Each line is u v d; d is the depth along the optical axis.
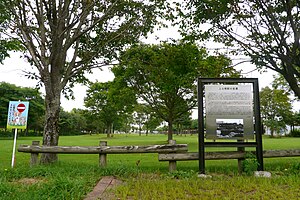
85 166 7.70
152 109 21.58
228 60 10.62
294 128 45.22
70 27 8.62
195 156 7.51
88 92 41.00
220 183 5.74
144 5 9.43
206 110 7.40
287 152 7.86
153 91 19.31
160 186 5.44
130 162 9.71
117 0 8.81
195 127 61.78
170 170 7.39
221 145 7.25
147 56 13.74
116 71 18.52
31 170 6.84
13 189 4.91
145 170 7.51
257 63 8.36
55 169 7.05
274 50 8.02
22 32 8.51
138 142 23.73
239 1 8.04
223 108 7.39
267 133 47.09
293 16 7.82
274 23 7.78
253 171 6.98
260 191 5.14
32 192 4.79
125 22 9.80
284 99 27.30
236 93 7.46
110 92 21.20
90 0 8.57
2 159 10.48
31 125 44.78
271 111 43.12
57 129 8.70
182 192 5.02
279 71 8.30
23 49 10.07
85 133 63.62
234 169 7.72
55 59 8.70
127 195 4.91
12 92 38.84
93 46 9.94
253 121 7.38
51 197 4.47
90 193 5.06
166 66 12.88
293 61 7.99
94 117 42.44
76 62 9.49
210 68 11.64
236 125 7.34
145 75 17.62
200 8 8.61
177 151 7.62
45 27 9.14
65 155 12.62
